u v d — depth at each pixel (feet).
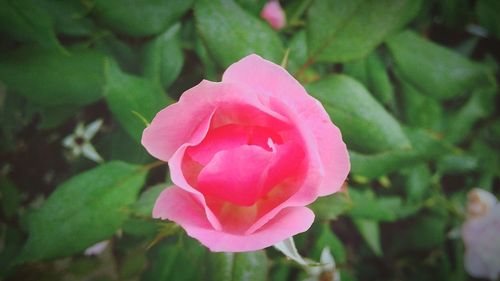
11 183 0.47
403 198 0.51
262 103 0.29
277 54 0.39
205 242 0.27
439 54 0.46
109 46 0.43
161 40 0.43
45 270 0.43
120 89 0.40
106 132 0.47
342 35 0.41
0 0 0.38
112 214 0.39
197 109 0.29
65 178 0.49
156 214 0.30
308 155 0.28
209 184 0.28
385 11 0.40
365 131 0.39
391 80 0.48
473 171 0.54
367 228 0.50
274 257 0.40
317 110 0.29
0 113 0.47
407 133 0.47
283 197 0.30
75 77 0.41
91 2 0.41
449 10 0.50
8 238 0.46
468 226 0.54
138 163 0.42
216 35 0.39
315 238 0.46
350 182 0.48
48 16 0.39
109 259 0.45
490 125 0.53
